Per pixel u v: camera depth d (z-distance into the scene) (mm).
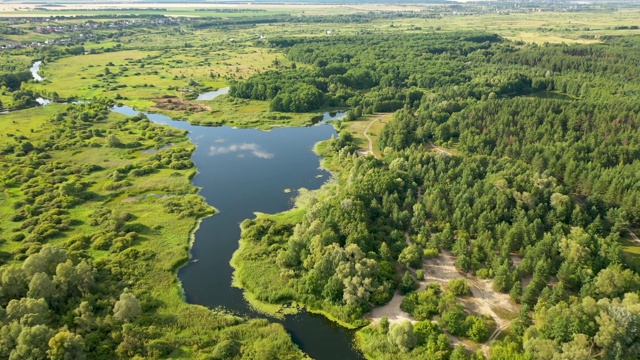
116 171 181250
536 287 106938
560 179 167125
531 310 103500
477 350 93938
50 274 108812
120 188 171125
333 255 114438
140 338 97188
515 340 96438
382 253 121000
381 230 133625
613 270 103438
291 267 122500
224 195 169375
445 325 100125
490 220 132375
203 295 115438
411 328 96000
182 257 129250
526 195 138250
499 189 142375
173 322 103875
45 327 88938
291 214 153500
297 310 110312
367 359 96625
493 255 119188
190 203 160000
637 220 137125
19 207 154125
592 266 113062
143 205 159875
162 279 119750
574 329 89000
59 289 103938
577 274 109188
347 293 107938
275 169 193125
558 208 134000
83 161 196250
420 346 95500
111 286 112438
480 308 107250
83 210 154500
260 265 125250
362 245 121250
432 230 136250
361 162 177750
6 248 130375
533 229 126875
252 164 198500
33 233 136250
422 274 116625
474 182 151125
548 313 94625
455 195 145500
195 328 102438
